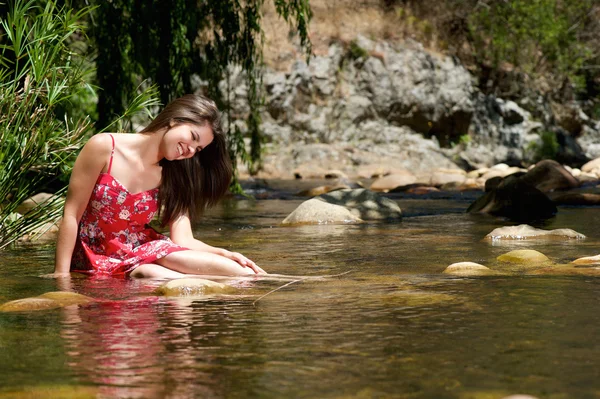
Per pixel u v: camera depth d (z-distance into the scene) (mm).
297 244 5625
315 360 2244
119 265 4254
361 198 7973
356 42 22500
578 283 3596
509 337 2510
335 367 2168
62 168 4984
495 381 2018
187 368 2166
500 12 24359
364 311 2979
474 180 14414
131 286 3777
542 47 24938
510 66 24609
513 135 22922
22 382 2023
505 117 23219
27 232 4930
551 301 3139
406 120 22297
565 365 2166
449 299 3221
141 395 1915
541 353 2299
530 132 23250
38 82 4742
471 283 3648
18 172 4715
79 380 2045
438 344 2422
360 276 3975
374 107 22031
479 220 7668
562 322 2730
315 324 2746
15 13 4910
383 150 21219
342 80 22141
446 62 23094
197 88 18984
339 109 21703
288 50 21703
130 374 2104
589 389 1943
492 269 4141
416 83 22422
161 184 4516
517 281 3686
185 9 10164
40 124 4715
